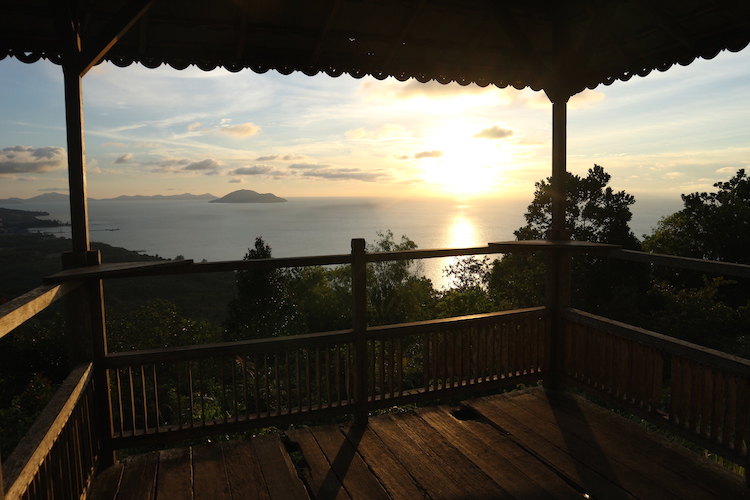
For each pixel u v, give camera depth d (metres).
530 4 3.53
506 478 2.47
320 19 3.33
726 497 2.30
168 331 22.39
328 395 3.08
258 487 2.42
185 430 2.80
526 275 21.58
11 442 4.75
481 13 3.53
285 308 25.25
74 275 2.15
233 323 24.77
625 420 3.12
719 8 3.01
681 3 3.12
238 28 3.22
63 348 20.25
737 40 3.11
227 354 2.84
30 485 1.65
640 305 19.88
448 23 3.59
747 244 26.27
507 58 4.05
